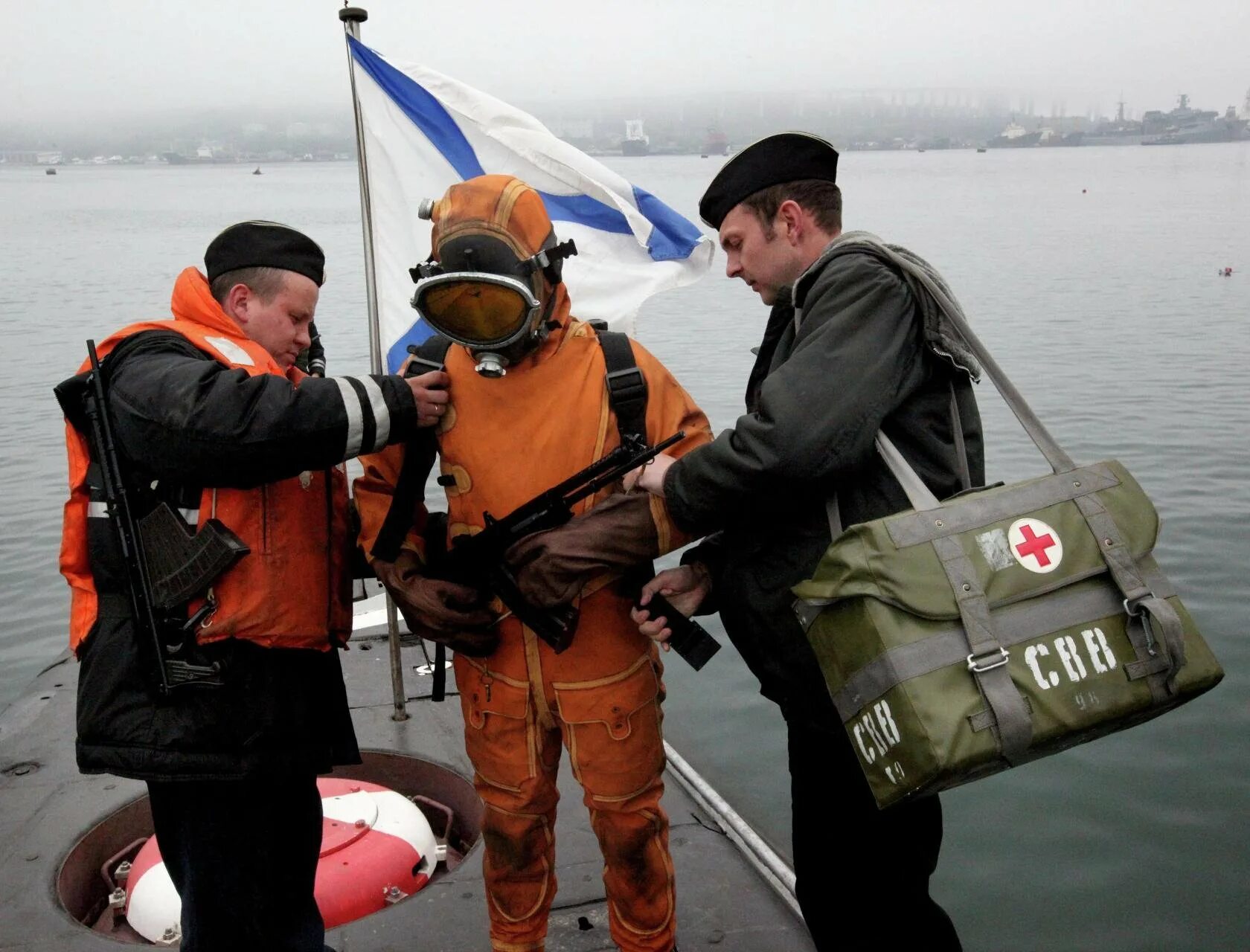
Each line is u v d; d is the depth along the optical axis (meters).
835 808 2.27
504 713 2.33
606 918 2.90
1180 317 16.67
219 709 2.14
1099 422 10.12
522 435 2.26
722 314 19.47
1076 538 2.01
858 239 2.20
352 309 19.83
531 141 3.75
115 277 27.02
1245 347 13.85
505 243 2.10
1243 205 51.69
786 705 2.26
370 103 3.79
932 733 1.86
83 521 2.25
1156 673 1.97
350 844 3.12
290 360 2.42
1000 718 1.88
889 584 1.93
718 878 3.06
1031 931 3.85
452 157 3.80
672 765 3.72
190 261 31.58
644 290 3.78
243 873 2.21
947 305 2.15
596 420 2.25
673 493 2.16
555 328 2.25
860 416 2.04
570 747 2.34
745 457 2.04
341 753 2.38
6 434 10.88
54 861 3.15
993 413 10.64
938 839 2.32
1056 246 30.42
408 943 2.79
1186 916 3.88
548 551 2.15
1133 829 4.38
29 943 2.80
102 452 2.15
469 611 2.25
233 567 2.15
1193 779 4.68
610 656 2.29
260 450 2.02
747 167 2.31
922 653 1.91
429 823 3.61
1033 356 13.64
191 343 2.19
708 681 5.83
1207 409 10.48
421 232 3.81
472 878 3.06
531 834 2.41
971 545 1.97
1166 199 58.56
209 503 2.14
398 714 3.97
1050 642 1.95
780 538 2.22
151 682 2.12
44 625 6.81
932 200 59.34
